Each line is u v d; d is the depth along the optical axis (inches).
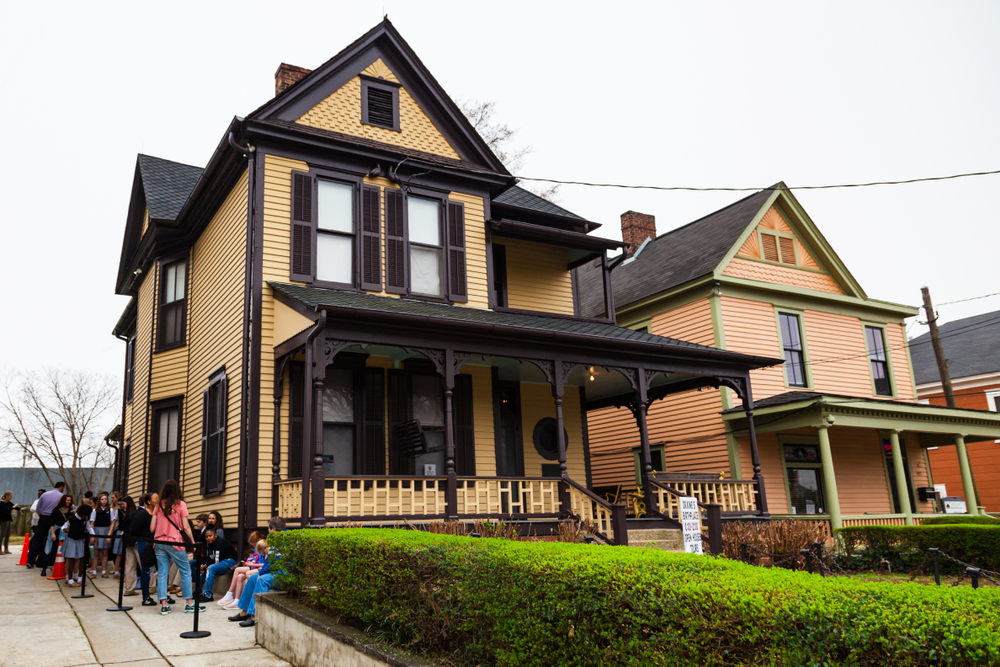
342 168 552.1
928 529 583.5
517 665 184.7
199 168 781.3
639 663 154.0
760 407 709.3
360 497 434.9
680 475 573.3
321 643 258.8
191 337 625.6
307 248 521.3
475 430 574.2
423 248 577.9
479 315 539.8
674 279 820.0
